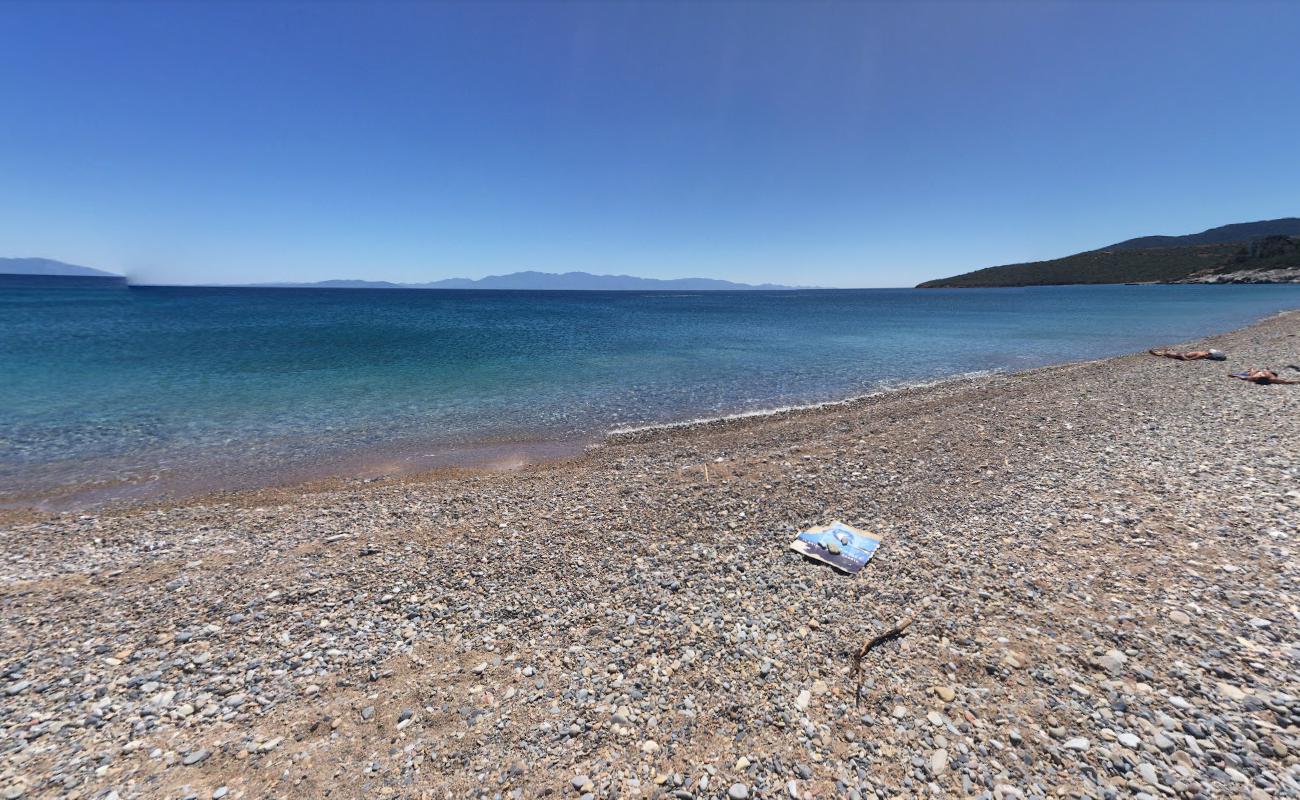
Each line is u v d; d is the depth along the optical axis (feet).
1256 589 17.92
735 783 12.21
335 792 12.57
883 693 14.70
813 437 44.80
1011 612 17.95
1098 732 12.73
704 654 16.99
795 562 22.88
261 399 62.39
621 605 20.20
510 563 23.98
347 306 287.69
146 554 25.89
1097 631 16.49
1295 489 25.67
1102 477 29.99
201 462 41.68
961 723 13.43
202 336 126.31
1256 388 51.06
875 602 19.31
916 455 36.94
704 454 41.19
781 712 14.29
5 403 58.90
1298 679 13.82
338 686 16.39
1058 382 64.39
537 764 13.12
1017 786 11.55
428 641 18.54
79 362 85.81
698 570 22.57
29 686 16.42
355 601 21.20
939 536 24.32
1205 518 23.53
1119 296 300.20
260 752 13.84
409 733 14.37
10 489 36.06
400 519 29.81
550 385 72.13
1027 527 24.44
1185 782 11.21
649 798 11.99
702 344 120.47
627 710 14.76
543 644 18.07
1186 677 14.21
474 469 40.24
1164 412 44.39
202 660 17.67
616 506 30.37
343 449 45.16
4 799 12.40
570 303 379.55
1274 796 10.74
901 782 11.91
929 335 136.26
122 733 14.55
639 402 62.54
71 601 21.42
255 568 24.13
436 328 159.02
